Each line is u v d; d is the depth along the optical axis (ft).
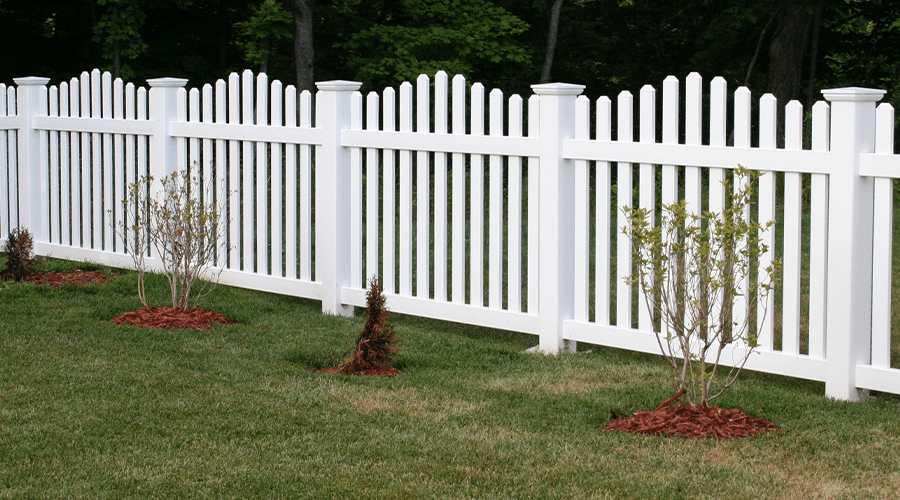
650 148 18.17
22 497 11.84
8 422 14.70
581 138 19.38
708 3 61.93
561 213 19.60
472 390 16.92
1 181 30.99
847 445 13.94
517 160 20.22
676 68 73.41
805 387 17.98
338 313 23.71
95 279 26.86
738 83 67.72
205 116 25.99
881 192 15.85
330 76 72.33
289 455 13.42
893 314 23.97
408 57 61.77
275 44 73.00
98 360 18.47
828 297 16.46
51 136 30.01
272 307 24.13
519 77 70.59
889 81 68.28
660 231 14.79
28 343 19.75
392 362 18.63
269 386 16.90
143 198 27.50
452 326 23.58
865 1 60.59
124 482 12.35
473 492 12.05
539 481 12.46
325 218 23.58
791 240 16.81
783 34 50.24
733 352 17.72
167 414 15.17
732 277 14.69
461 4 63.52
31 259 27.94
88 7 68.28
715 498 11.94
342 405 15.87
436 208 21.65
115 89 27.89
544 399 16.33
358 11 74.90
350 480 12.49
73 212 29.58
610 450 13.71
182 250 22.71
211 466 12.94
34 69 69.56
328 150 23.31
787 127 16.69
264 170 25.11
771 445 13.92
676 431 14.44
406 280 22.44
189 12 69.87
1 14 69.00
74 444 13.76
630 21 72.90
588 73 75.10
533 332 20.30
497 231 20.77
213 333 21.12
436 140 21.38
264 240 25.23
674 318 14.97
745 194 14.89
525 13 70.69
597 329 19.44
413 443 13.97
